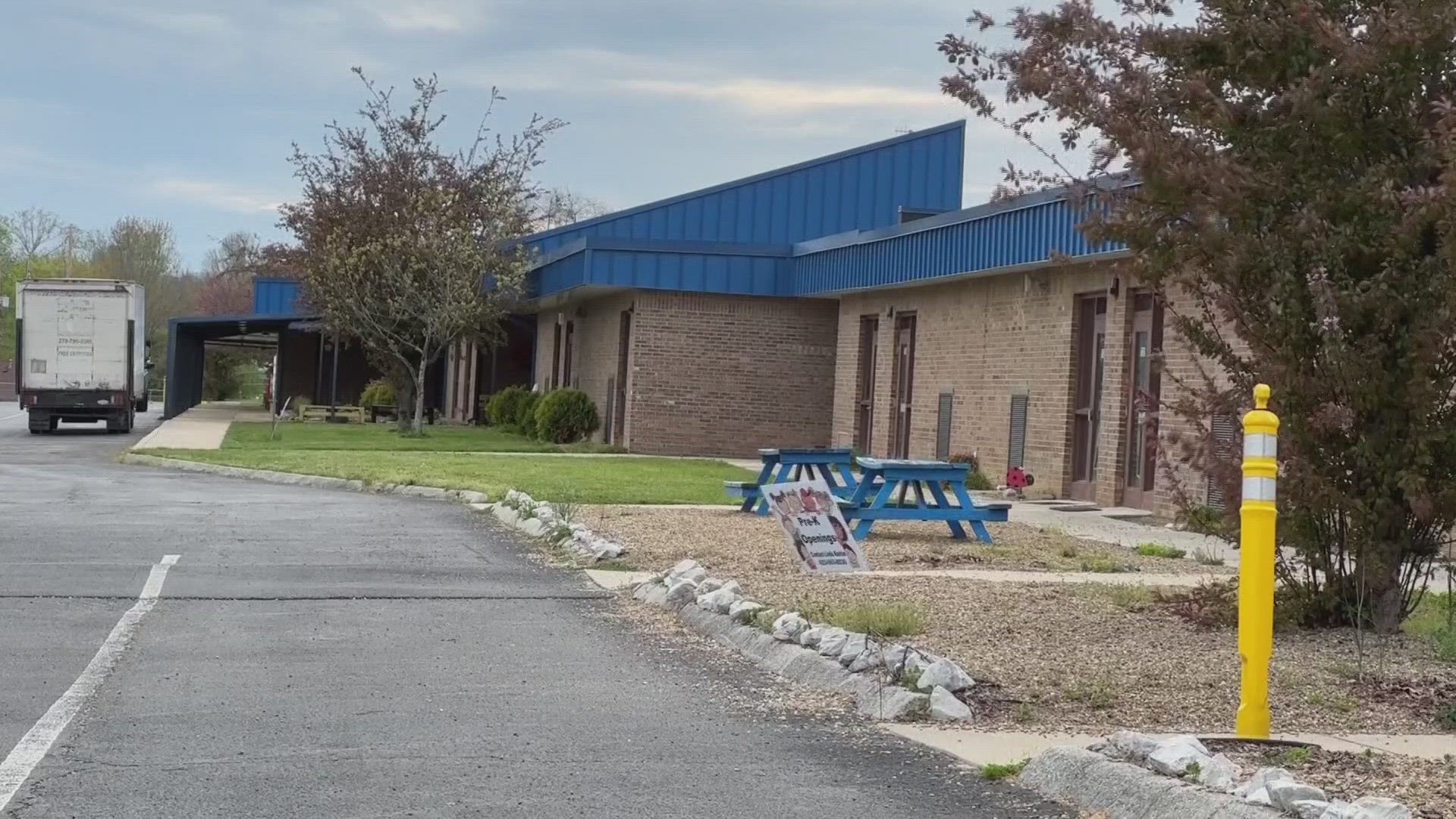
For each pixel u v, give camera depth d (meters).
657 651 10.09
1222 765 6.32
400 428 43.12
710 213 39.88
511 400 44.03
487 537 16.83
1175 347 19.92
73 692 8.23
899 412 30.20
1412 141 10.19
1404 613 10.68
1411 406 9.92
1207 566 14.90
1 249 114.06
